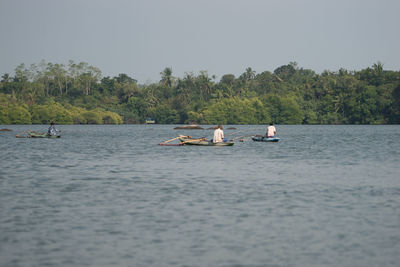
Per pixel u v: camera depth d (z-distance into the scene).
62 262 28.80
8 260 29.09
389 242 32.44
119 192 50.72
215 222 37.66
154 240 32.97
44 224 37.09
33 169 71.38
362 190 51.84
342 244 32.03
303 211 41.38
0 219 38.62
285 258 29.47
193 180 59.47
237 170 69.62
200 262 28.83
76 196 48.38
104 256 29.83
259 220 38.22
